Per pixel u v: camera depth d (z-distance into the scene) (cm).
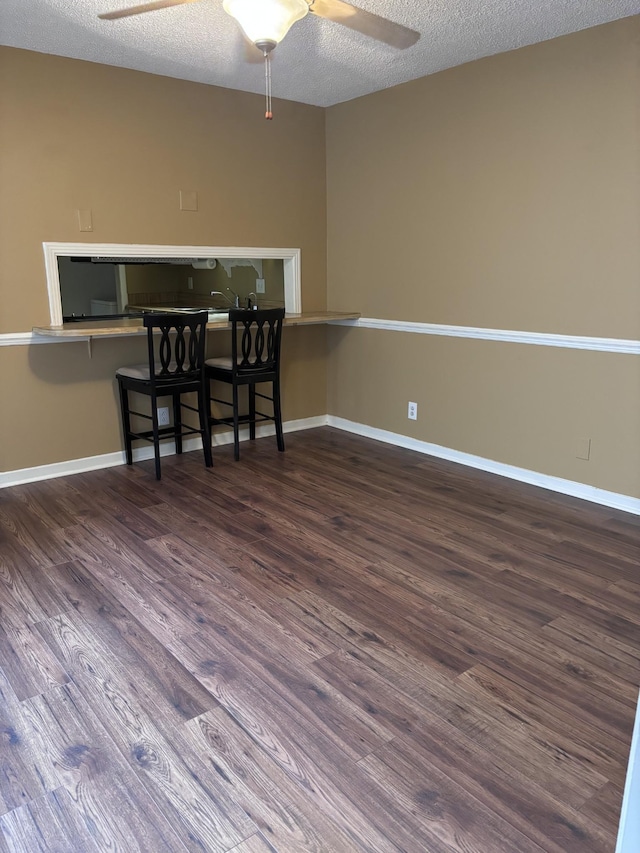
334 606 249
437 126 395
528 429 377
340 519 331
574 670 211
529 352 369
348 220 471
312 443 471
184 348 383
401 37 268
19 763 173
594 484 350
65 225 373
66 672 210
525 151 351
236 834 152
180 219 416
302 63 369
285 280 483
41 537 311
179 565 282
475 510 342
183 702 196
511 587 263
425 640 227
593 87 317
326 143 477
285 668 212
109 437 416
